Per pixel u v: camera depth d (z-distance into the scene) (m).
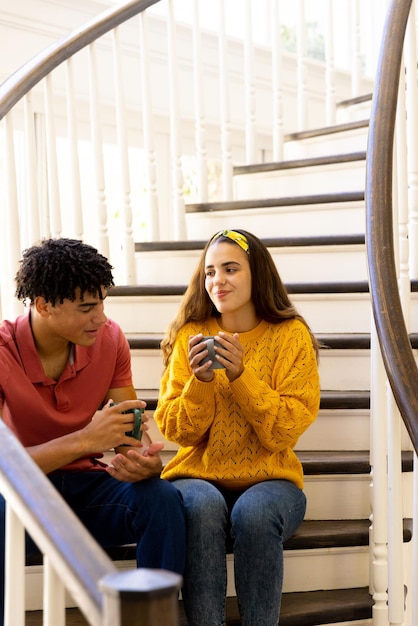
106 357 1.93
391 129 1.93
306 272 2.71
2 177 3.26
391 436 1.79
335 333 2.54
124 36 3.56
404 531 2.02
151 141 2.97
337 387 2.42
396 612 1.81
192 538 1.76
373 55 4.39
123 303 2.68
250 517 1.75
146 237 3.84
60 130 3.41
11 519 1.10
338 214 2.86
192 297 2.07
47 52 2.64
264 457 1.92
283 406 1.88
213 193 4.08
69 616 1.94
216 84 3.92
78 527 0.99
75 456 1.73
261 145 4.12
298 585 2.06
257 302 2.02
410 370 1.70
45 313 1.80
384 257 1.81
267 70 4.12
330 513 2.18
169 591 0.81
